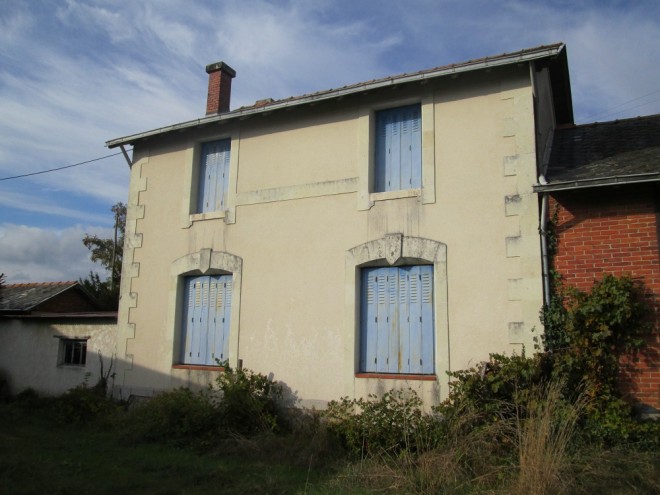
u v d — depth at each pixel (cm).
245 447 729
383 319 812
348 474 604
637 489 499
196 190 1026
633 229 675
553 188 689
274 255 905
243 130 984
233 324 918
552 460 506
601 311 650
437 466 557
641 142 786
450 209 779
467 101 801
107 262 2977
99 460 694
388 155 859
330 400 810
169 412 820
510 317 714
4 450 721
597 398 637
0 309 1238
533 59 740
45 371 1149
